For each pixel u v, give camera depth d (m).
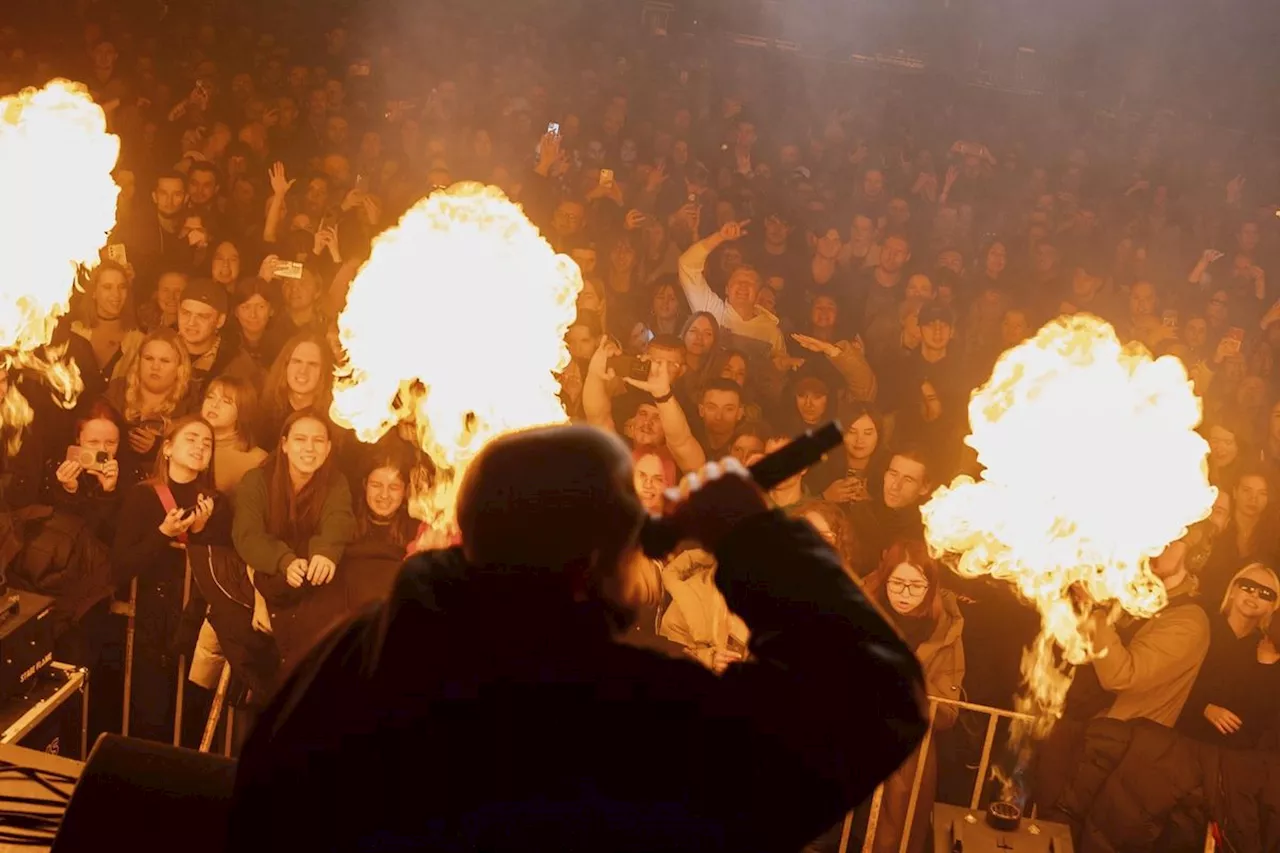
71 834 2.03
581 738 1.28
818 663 1.30
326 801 1.30
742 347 7.57
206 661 5.04
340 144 10.50
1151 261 10.62
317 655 1.39
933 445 6.55
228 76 11.46
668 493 1.44
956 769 5.33
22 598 4.15
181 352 5.76
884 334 8.24
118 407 5.77
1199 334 8.56
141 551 4.97
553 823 1.27
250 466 5.31
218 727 5.13
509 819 1.27
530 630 1.31
